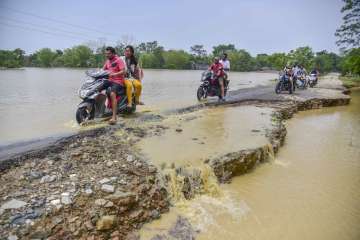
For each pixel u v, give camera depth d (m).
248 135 7.54
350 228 4.65
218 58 12.88
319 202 5.37
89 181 4.52
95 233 3.69
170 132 7.46
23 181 4.42
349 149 8.56
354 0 31.30
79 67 67.56
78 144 6.03
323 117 13.44
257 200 5.25
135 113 9.64
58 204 3.91
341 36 33.62
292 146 8.55
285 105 13.12
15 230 3.43
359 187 6.06
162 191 4.75
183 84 25.95
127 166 5.11
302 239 4.33
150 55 83.38
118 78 8.38
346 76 55.34
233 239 4.18
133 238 3.88
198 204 4.89
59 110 10.91
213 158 5.80
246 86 24.20
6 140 6.53
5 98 14.11
